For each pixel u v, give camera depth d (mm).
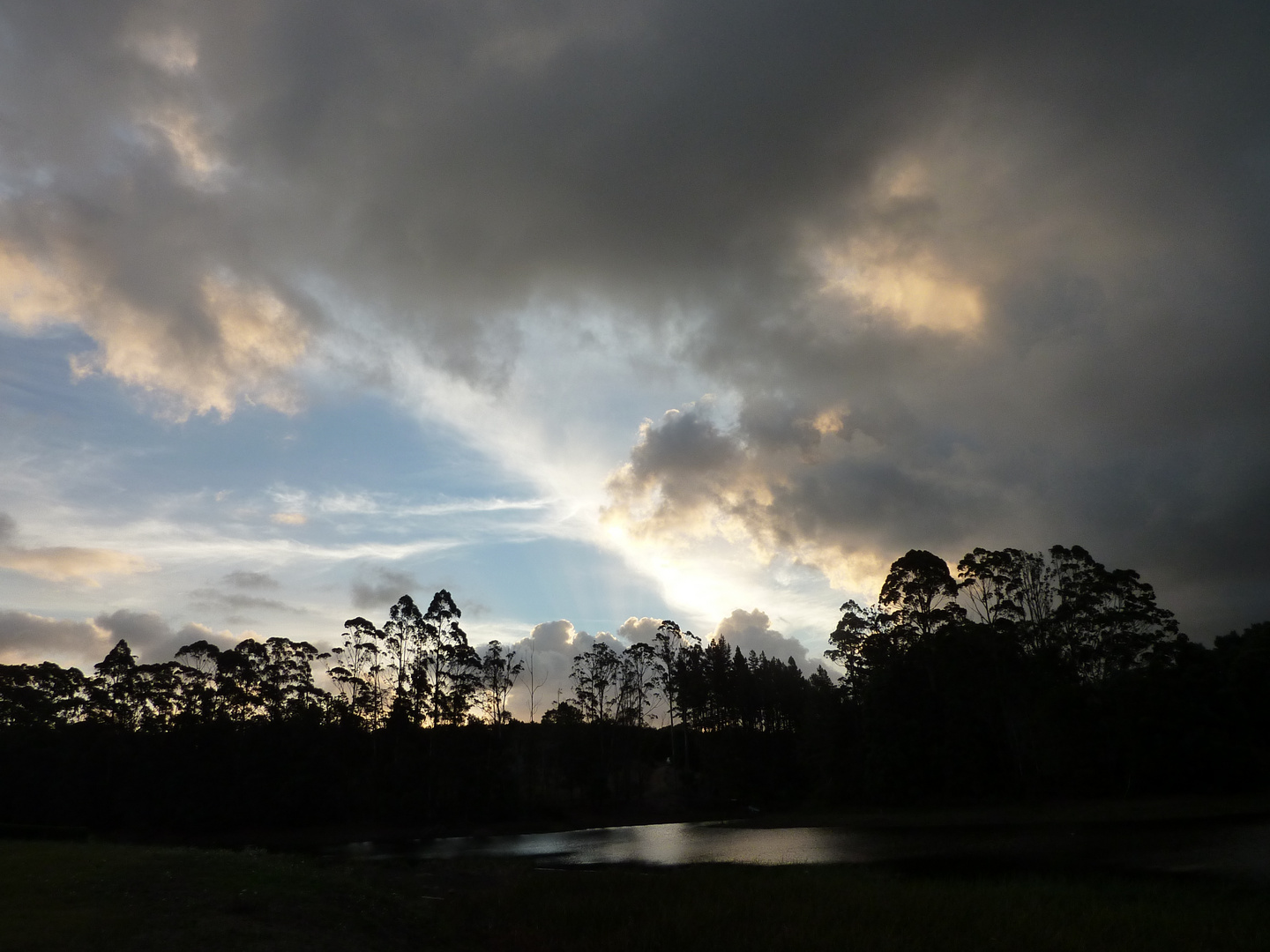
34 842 32438
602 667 102250
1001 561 76750
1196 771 60812
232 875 21750
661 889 27328
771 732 102875
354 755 82938
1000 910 22094
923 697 75188
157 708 83750
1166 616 69125
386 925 20328
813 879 28828
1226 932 19578
